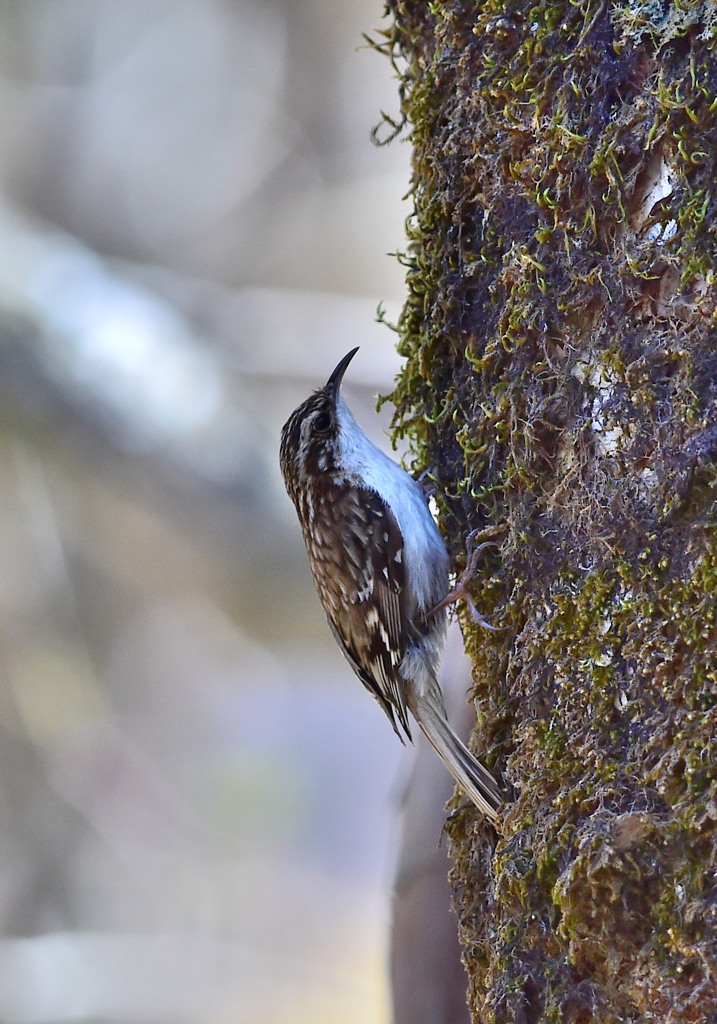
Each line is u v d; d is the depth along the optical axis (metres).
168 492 12.13
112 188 14.66
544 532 4.34
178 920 15.14
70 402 11.95
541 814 4.08
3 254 12.37
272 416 12.70
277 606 12.64
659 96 3.91
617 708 3.93
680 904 3.61
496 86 4.50
